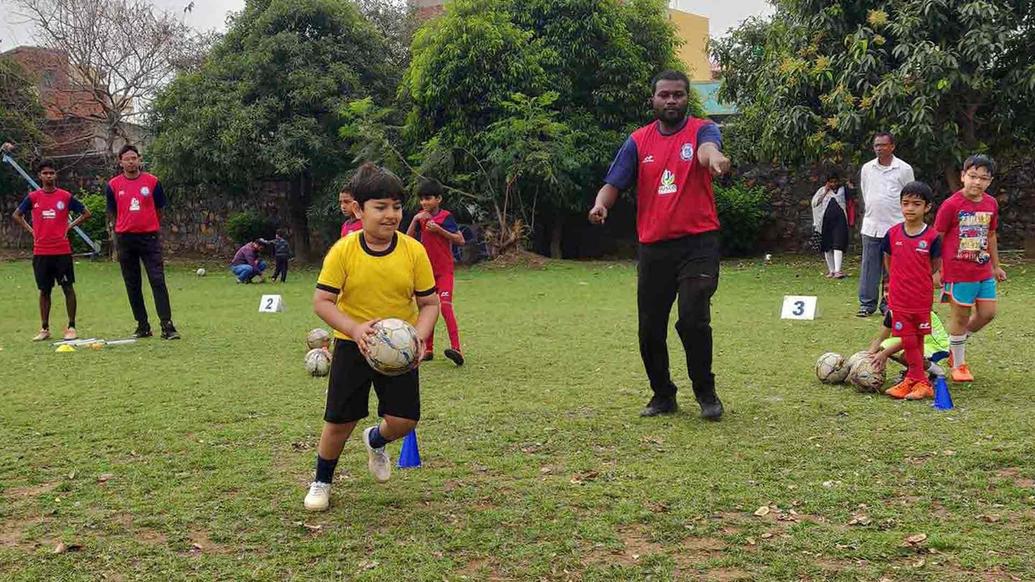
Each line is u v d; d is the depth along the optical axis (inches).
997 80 576.1
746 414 216.7
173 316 465.1
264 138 818.8
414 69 786.2
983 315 247.9
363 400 151.3
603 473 169.6
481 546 133.6
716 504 150.2
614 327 387.9
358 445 195.2
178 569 126.6
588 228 894.4
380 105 876.6
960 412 211.3
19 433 209.0
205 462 181.5
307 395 250.8
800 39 608.7
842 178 792.3
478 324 406.9
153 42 1019.9
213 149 807.7
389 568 125.6
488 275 687.1
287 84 827.4
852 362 245.4
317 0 856.9
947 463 169.3
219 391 257.9
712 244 207.6
